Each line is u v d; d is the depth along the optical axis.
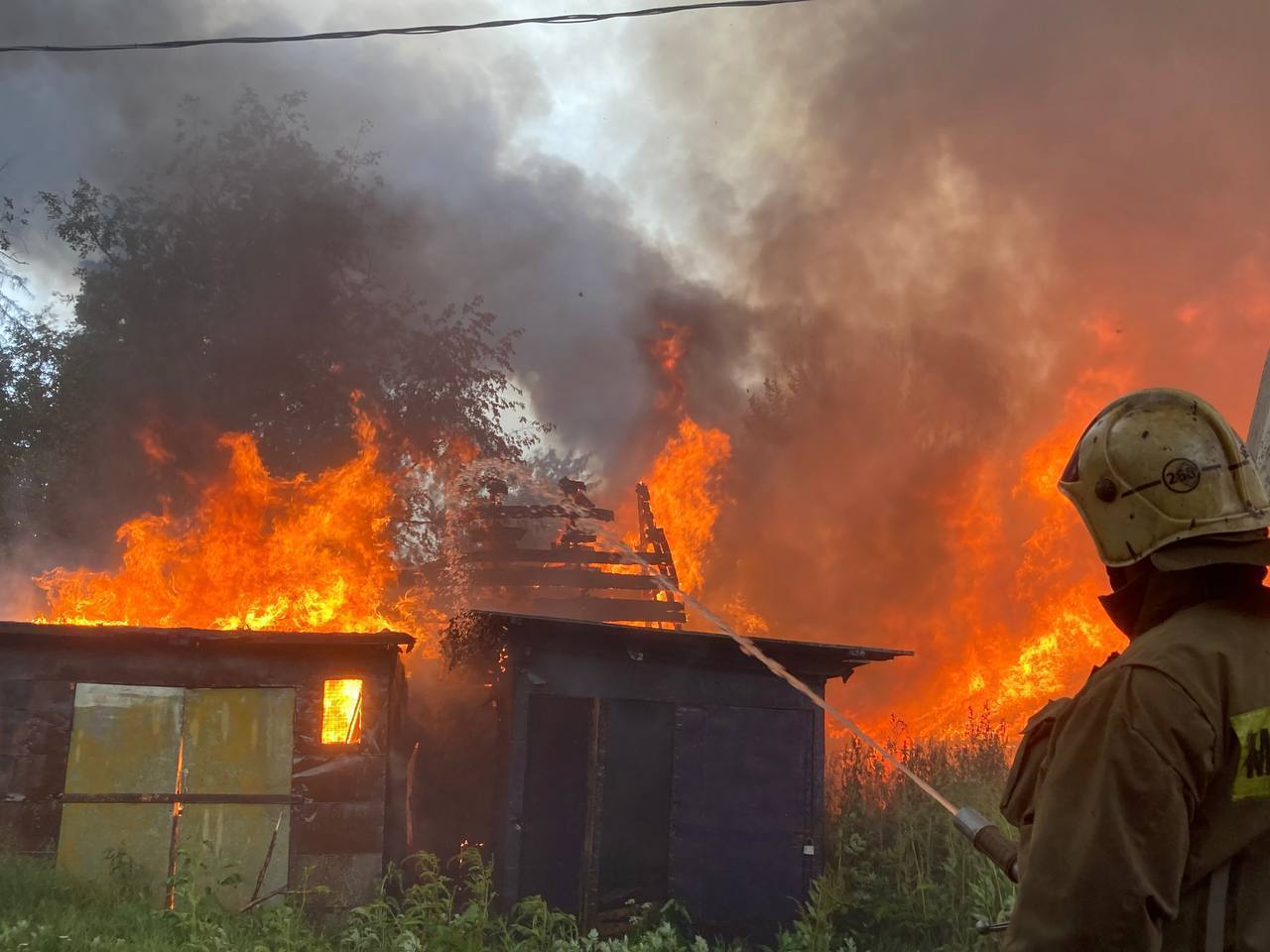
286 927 8.40
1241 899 1.59
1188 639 1.66
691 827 11.48
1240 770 1.59
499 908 10.55
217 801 10.81
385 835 11.06
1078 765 1.63
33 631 10.58
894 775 13.39
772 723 12.01
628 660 11.59
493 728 11.98
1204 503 1.78
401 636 11.06
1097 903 1.53
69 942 7.21
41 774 10.61
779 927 11.54
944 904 10.76
